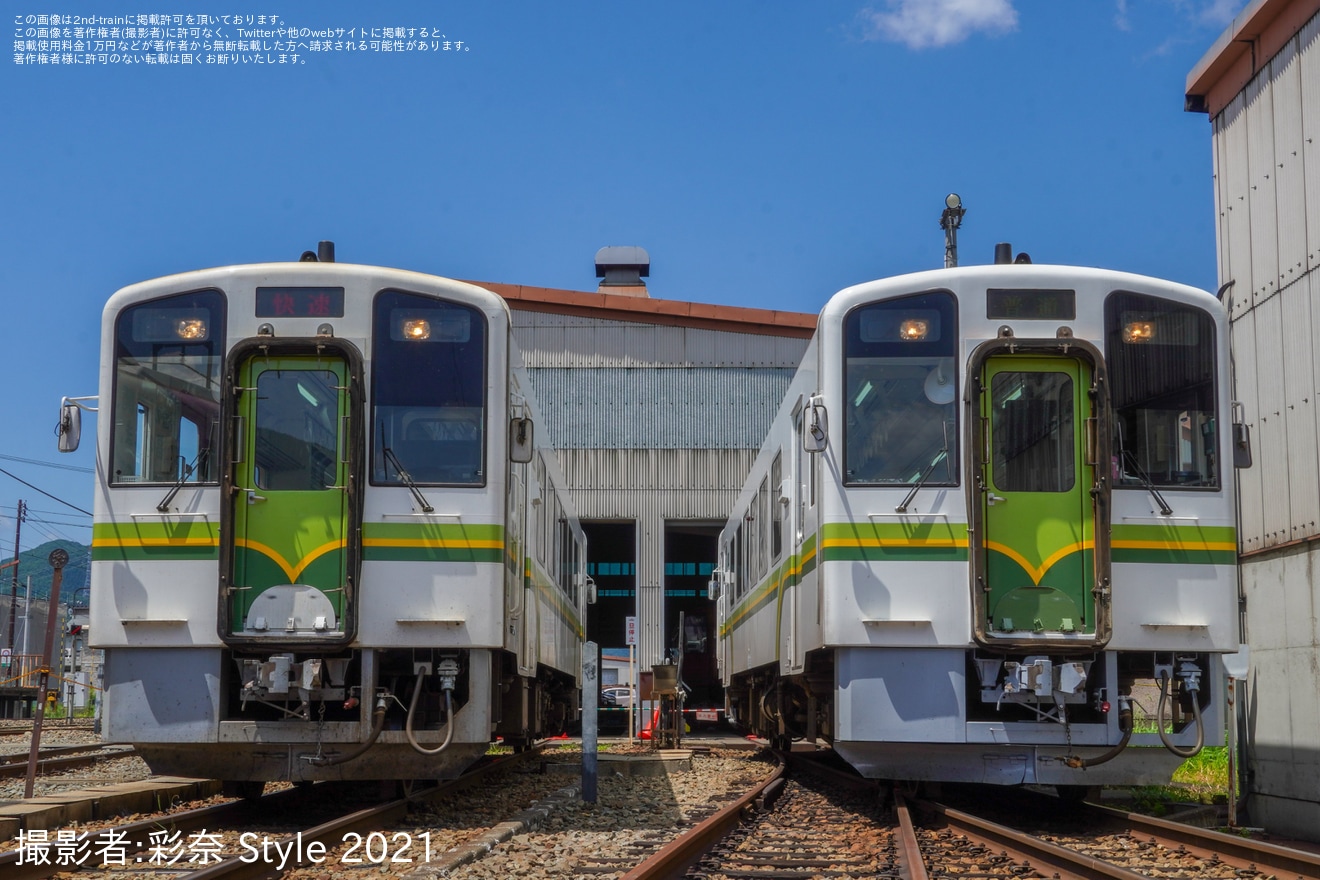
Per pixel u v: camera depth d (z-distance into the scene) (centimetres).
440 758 824
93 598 809
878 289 865
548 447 1305
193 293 834
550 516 1324
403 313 837
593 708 975
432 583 809
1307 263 838
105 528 813
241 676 804
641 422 2544
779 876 620
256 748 809
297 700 831
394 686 831
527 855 682
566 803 921
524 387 1027
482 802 953
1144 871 636
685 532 2870
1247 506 932
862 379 858
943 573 826
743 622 1623
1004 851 692
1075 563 823
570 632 1708
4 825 693
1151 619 820
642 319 2561
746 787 1162
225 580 788
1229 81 966
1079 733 817
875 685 829
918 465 842
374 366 827
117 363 832
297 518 806
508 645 879
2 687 3456
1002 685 829
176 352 830
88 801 805
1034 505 828
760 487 1402
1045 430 838
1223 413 852
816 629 901
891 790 951
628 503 2523
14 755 1418
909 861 617
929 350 855
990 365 841
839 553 838
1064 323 849
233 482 799
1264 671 894
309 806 920
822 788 1134
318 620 795
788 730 1290
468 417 832
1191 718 842
